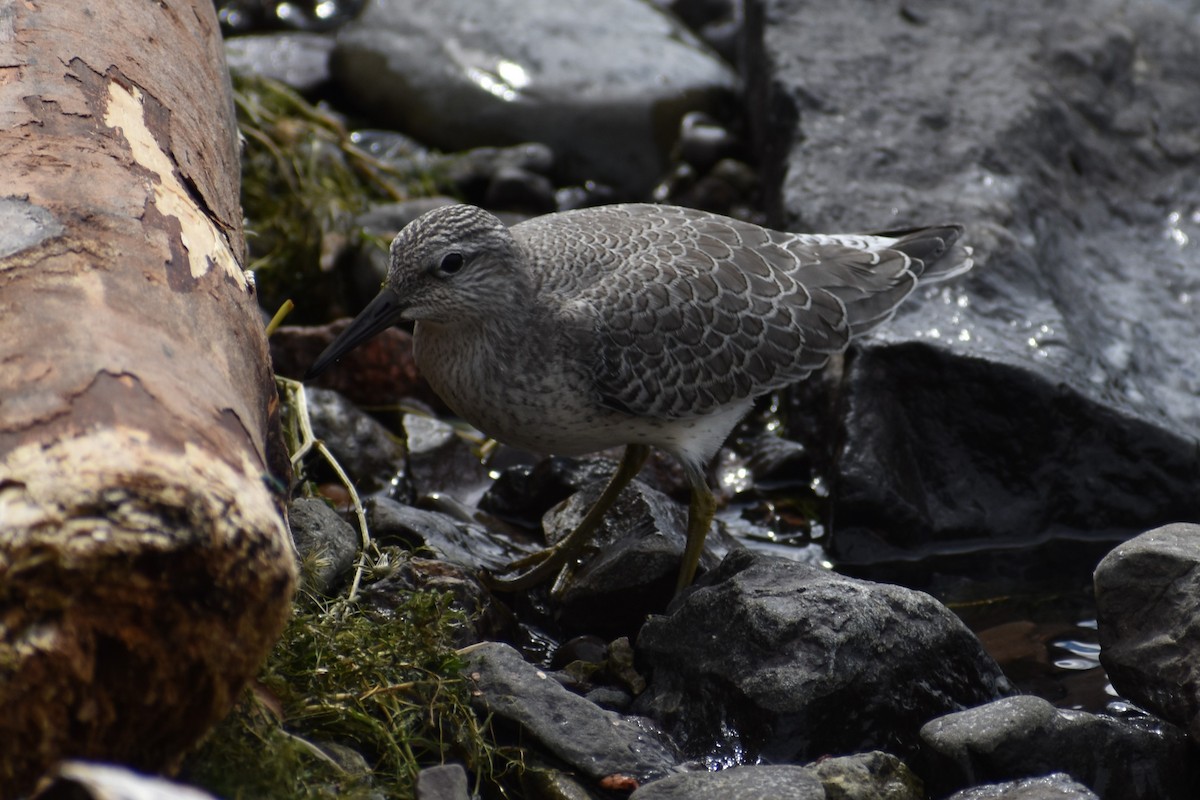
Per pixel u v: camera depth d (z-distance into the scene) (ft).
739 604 28.09
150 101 25.23
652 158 54.65
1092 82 53.52
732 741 27.20
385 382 41.88
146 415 17.79
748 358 33.24
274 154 47.73
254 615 18.33
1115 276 46.03
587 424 32.30
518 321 31.12
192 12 30.07
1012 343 40.06
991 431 38.91
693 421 33.24
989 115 50.52
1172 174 51.01
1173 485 38.37
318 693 24.32
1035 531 38.73
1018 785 24.38
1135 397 39.63
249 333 22.61
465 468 38.34
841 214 45.73
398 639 26.35
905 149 48.85
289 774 21.44
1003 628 34.01
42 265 19.56
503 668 26.53
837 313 34.68
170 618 17.40
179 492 17.19
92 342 18.42
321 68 57.93
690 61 57.16
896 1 56.34
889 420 38.93
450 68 54.75
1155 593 28.37
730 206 53.67
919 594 28.73
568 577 33.17
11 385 17.83
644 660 29.27
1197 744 26.86
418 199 49.21
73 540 16.57
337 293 44.91
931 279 37.17
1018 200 47.03
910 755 27.45
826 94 50.85
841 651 27.20
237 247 25.12
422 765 24.90
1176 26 57.21
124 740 17.90
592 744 25.43
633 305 31.83
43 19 25.13
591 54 55.93
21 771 17.33
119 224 20.93
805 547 38.04
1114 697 30.07
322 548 28.40
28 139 21.98
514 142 54.08
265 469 20.30
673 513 35.27
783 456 40.81
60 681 16.94
